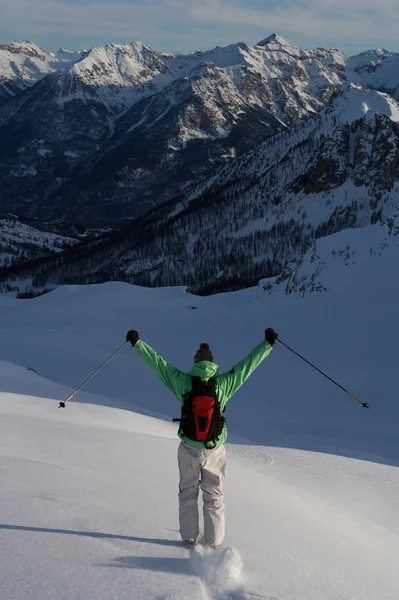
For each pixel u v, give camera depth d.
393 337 37.12
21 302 74.25
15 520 4.72
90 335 49.97
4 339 46.97
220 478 5.02
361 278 48.91
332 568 4.77
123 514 5.17
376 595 4.32
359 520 7.98
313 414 25.11
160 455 7.94
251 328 46.50
